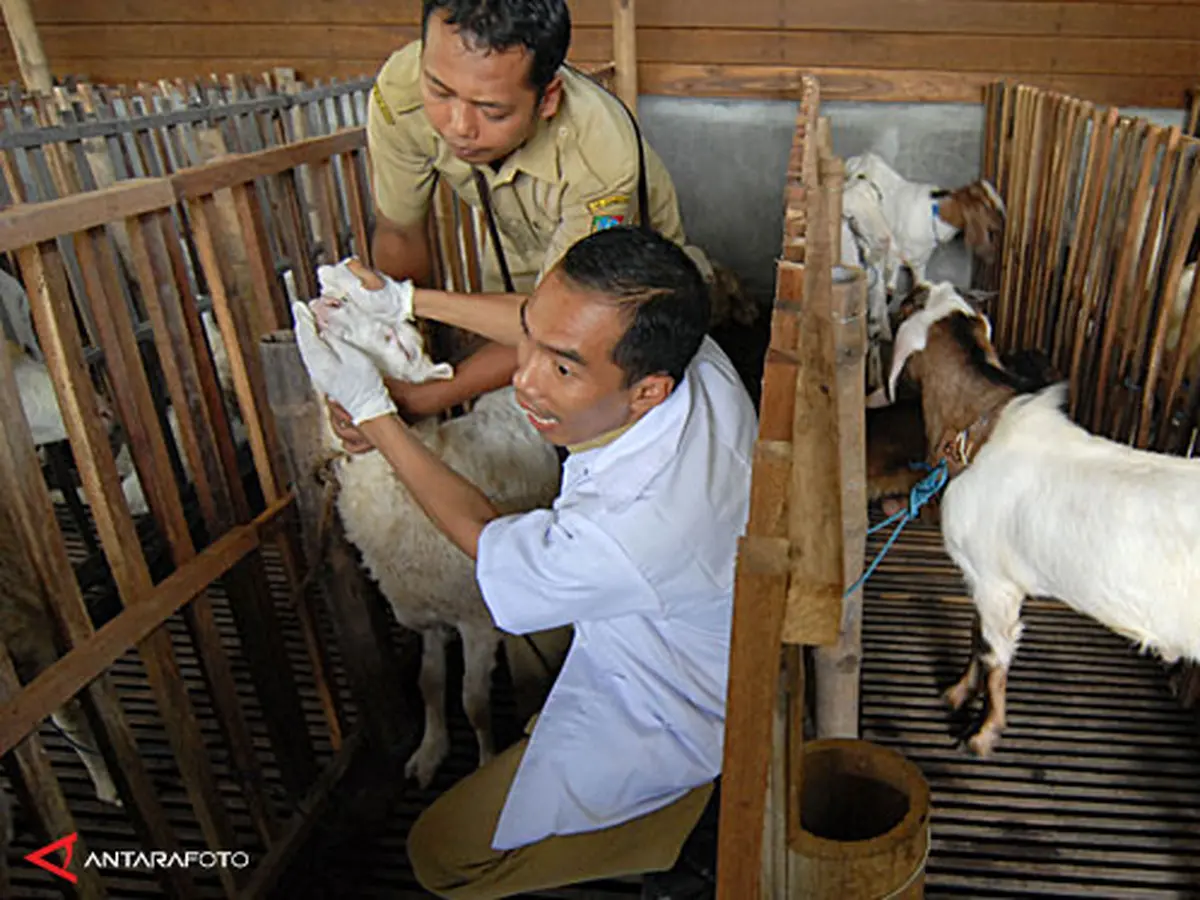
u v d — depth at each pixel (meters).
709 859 1.72
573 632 2.42
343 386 1.64
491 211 2.07
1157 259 3.01
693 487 1.50
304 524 2.13
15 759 1.54
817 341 1.10
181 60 5.82
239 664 3.01
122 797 1.81
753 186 5.56
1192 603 2.01
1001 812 2.34
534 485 2.36
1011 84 4.74
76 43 5.86
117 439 3.42
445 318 1.79
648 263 1.33
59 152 3.20
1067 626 3.03
